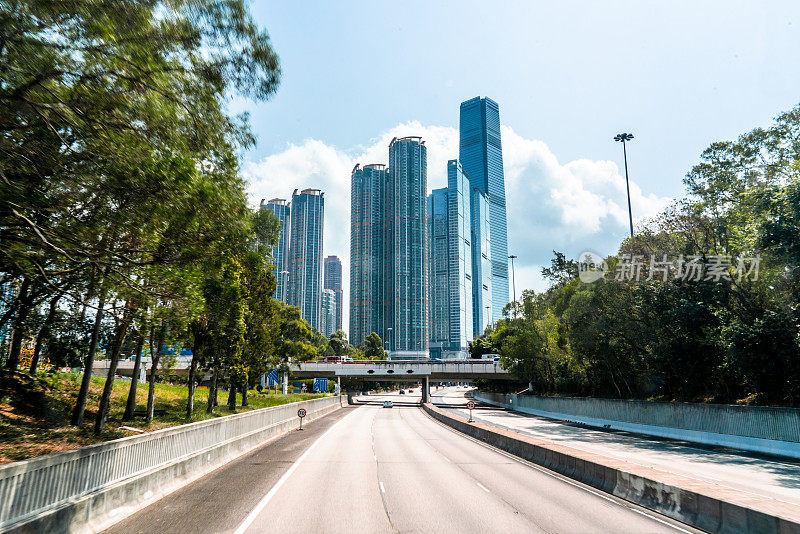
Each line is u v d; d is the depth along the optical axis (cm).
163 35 715
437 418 4759
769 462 1842
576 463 1448
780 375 2412
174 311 1076
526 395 6309
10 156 713
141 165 737
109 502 867
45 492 704
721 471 1598
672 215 3109
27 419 1678
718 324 2908
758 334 2409
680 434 2842
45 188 775
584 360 4669
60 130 746
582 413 4353
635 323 3678
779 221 2100
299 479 1362
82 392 1775
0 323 1694
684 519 895
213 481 1316
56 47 658
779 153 2608
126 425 2041
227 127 859
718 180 2886
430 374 7525
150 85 715
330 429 3325
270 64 802
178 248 904
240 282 2648
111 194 779
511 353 6375
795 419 2038
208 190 802
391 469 1591
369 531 822
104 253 869
